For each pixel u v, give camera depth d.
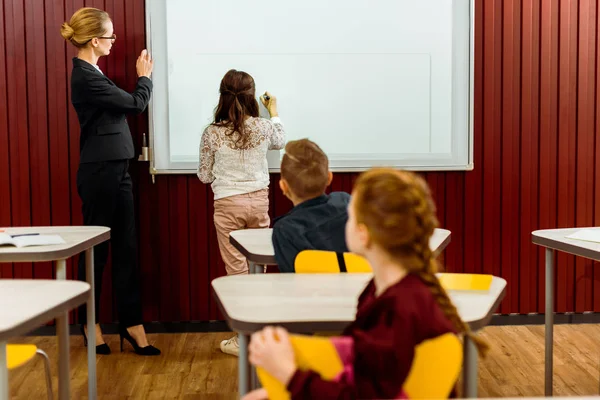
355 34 3.89
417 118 3.96
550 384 2.83
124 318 3.60
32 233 2.70
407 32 3.91
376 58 3.91
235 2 3.82
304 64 3.89
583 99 3.99
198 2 3.80
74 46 3.72
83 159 3.49
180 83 3.84
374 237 1.26
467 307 1.62
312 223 2.12
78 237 2.58
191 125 3.86
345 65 3.90
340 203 2.16
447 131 3.97
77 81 3.39
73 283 1.90
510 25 3.93
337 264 2.02
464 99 3.96
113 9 3.78
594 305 4.10
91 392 2.71
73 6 3.77
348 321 1.51
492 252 4.04
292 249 2.11
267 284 1.85
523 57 3.94
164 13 3.79
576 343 3.72
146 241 3.91
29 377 3.24
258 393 1.45
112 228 3.59
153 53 3.81
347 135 3.95
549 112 3.98
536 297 4.09
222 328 3.99
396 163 3.97
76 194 3.87
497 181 4.02
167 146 3.86
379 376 1.17
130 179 3.62
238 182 3.49
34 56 3.78
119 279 3.60
